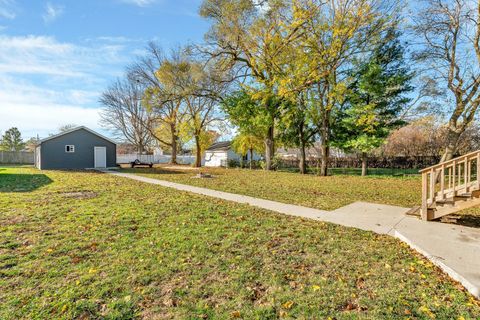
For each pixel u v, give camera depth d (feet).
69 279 10.33
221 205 24.82
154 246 13.92
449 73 49.39
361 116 56.90
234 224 18.45
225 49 64.18
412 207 25.27
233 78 70.49
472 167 62.80
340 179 51.62
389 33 54.08
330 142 63.05
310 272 11.47
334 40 51.37
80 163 77.82
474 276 10.61
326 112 59.72
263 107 68.39
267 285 10.30
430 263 12.59
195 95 77.92
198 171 68.80
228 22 57.82
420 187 40.81
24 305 8.60
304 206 25.57
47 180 42.50
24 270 10.96
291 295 9.60
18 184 37.01
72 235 15.31
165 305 8.85
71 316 8.14
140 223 18.06
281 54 59.16
